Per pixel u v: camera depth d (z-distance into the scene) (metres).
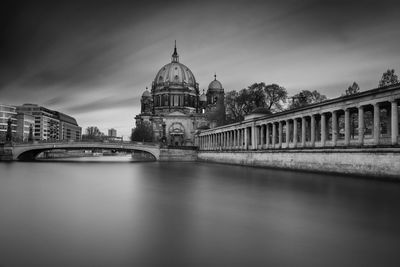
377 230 21.55
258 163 88.62
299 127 102.62
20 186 45.66
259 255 17.19
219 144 132.25
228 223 23.62
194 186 45.53
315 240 19.55
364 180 47.56
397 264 15.92
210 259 16.66
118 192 39.72
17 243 19.11
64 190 41.47
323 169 60.97
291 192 37.84
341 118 90.12
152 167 94.25
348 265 15.85
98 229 22.05
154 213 27.02
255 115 98.06
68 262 16.30
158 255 17.20
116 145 135.38
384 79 77.81
